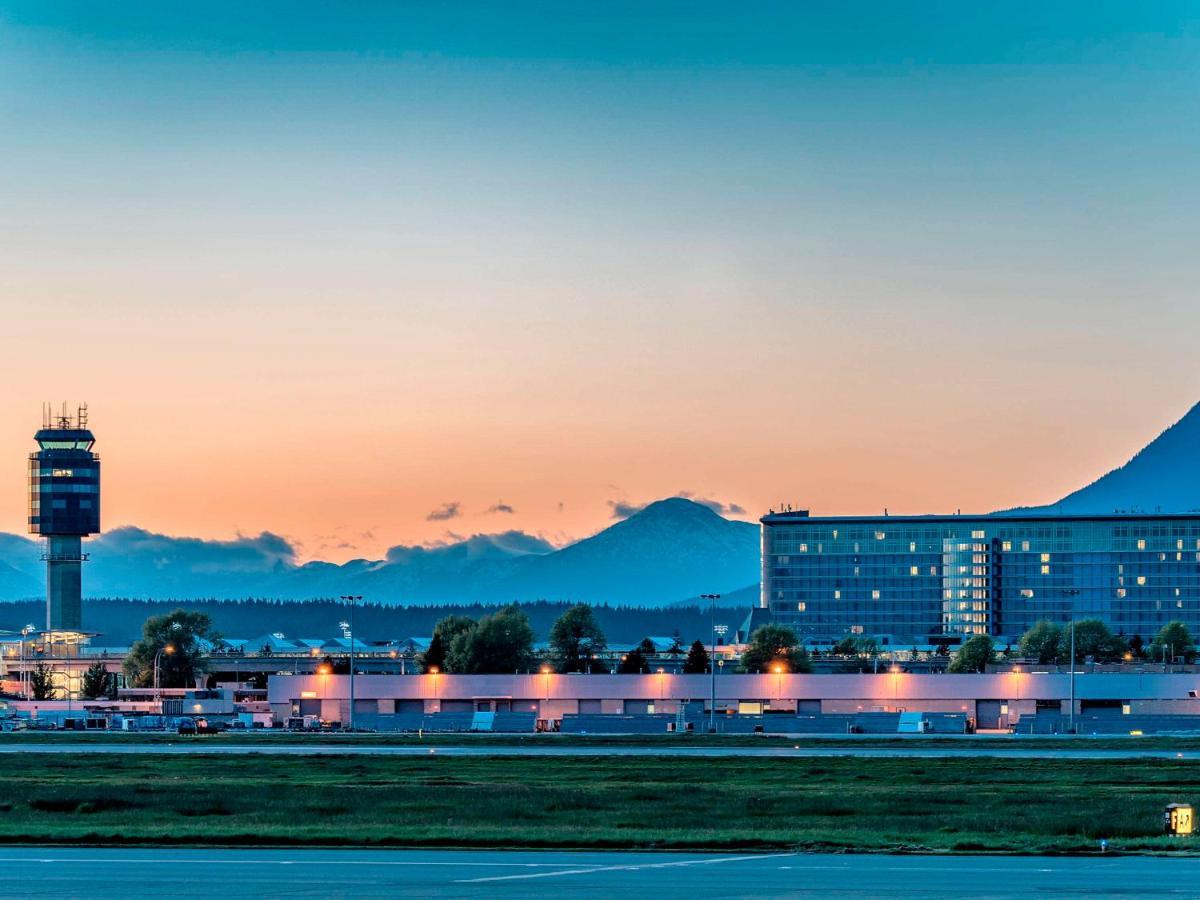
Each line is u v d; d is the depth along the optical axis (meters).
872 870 100.44
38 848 112.56
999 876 97.50
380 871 100.12
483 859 106.12
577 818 137.38
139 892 91.75
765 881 95.62
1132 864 103.31
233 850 111.19
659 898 89.31
